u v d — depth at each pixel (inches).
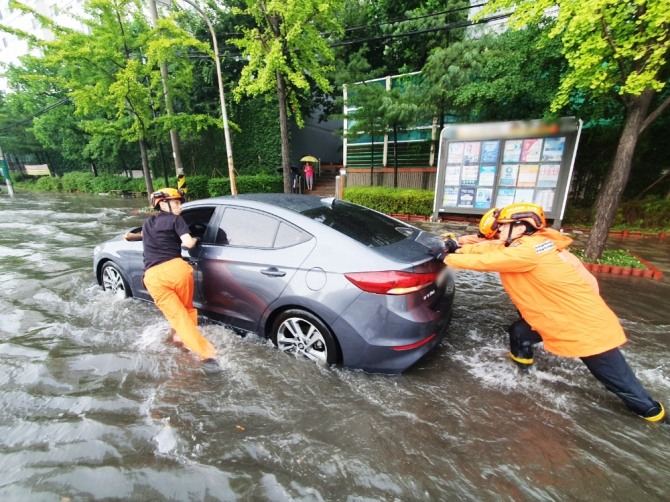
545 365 117.6
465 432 88.4
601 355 90.9
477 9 527.2
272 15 366.9
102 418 92.4
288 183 437.4
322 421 92.1
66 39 484.1
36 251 269.0
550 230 99.6
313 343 115.8
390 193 453.7
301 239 116.0
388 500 70.6
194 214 143.0
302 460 80.0
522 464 79.2
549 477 76.0
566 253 102.3
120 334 137.3
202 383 107.7
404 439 86.1
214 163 784.9
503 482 74.7
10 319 150.7
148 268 122.5
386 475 76.2
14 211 535.8
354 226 121.6
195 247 135.9
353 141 606.2
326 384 106.0
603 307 92.7
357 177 615.2
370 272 102.4
